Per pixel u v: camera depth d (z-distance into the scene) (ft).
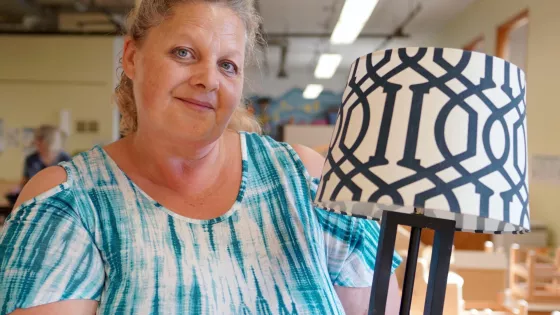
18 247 2.68
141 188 3.05
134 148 3.14
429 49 2.33
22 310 2.60
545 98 16.98
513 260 11.35
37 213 2.77
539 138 17.35
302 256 3.14
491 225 2.93
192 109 2.88
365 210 3.11
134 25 3.02
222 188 3.19
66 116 26.89
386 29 31.55
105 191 3.00
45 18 27.04
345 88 2.69
